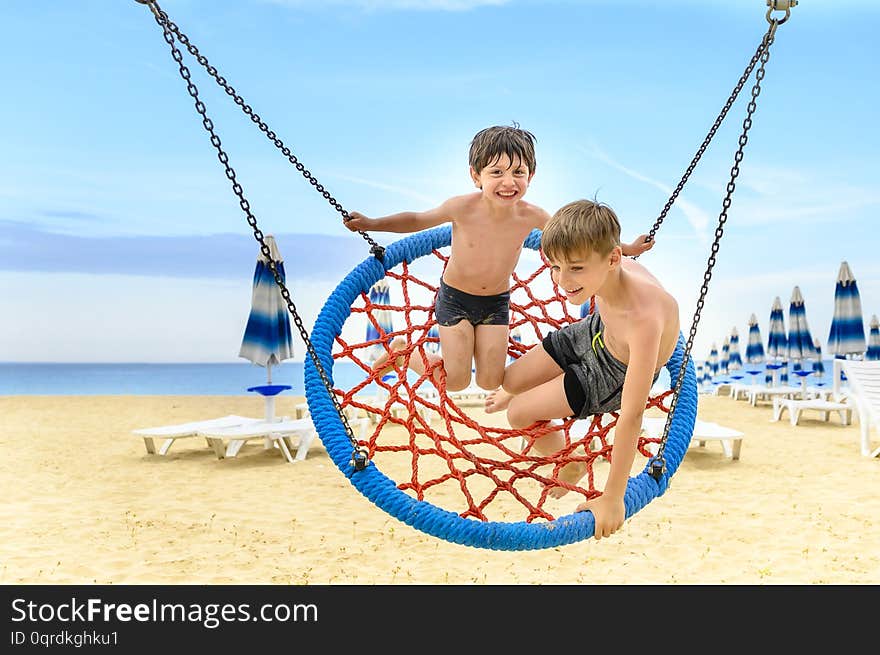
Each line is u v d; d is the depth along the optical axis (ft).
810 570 15.33
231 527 18.66
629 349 8.89
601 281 8.39
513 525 8.89
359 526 18.85
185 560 15.96
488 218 11.16
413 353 12.22
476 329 11.88
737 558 16.21
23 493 22.88
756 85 9.31
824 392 50.34
